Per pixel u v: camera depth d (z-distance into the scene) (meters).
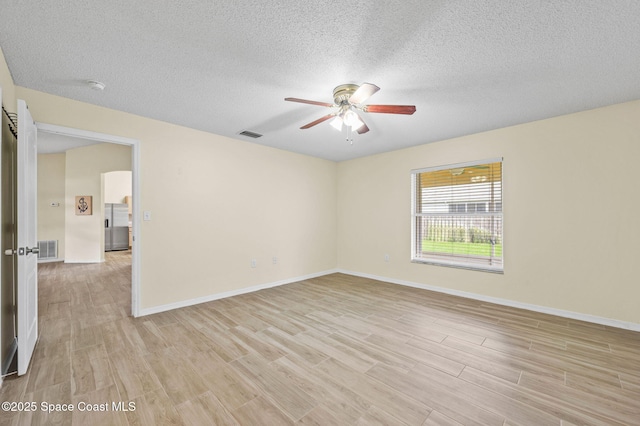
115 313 3.21
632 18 1.57
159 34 1.75
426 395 1.77
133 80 2.33
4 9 1.51
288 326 2.85
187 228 3.50
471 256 3.90
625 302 2.78
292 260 4.78
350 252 5.39
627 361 2.16
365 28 1.68
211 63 2.08
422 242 4.44
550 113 3.03
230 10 1.54
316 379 1.94
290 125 3.42
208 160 3.71
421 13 1.55
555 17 1.58
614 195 2.84
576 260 3.04
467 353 2.30
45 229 6.73
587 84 2.38
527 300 3.35
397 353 2.30
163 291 3.29
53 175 6.85
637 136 2.72
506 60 2.01
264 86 2.43
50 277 4.99
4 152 2.04
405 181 4.54
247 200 4.14
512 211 3.46
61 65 2.11
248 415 1.59
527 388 1.84
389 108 2.23
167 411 1.62
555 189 3.16
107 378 1.94
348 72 2.19
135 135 3.09
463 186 3.96
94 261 6.43
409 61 2.03
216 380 1.92
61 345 2.42
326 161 5.43
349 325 2.88
